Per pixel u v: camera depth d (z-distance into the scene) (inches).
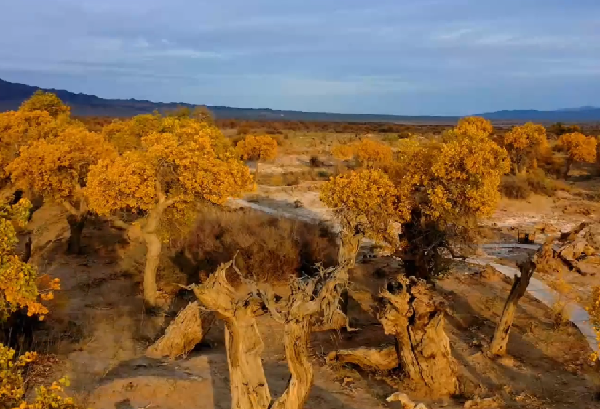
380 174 842.2
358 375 655.1
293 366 420.5
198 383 566.6
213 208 1289.4
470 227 850.8
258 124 5905.5
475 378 668.1
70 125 1658.5
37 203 1502.2
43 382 543.8
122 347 676.7
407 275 866.1
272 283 981.8
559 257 1223.5
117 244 1195.9
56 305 804.0
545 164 2763.3
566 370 696.4
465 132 922.7
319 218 1563.7
